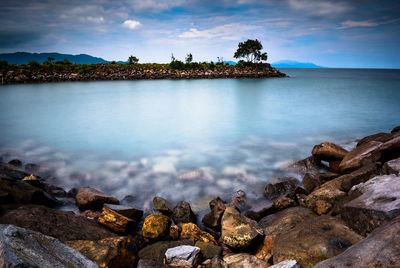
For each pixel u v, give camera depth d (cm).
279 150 1388
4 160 1205
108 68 8800
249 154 1320
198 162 1197
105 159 1248
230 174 1029
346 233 409
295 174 1014
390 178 505
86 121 2311
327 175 854
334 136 1692
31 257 252
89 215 626
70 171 1062
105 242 416
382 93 4469
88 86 5897
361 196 466
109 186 908
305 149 1398
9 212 495
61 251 291
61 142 1591
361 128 1923
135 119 2425
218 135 1792
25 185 692
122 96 4228
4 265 226
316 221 467
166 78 8762
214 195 830
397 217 326
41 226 463
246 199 794
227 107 3141
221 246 521
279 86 6209
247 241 468
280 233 506
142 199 798
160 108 3095
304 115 2536
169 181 957
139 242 548
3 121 2258
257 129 1966
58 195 794
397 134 826
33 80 6694
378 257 264
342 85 6438
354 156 880
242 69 10950
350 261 276
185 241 501
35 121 2278
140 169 1098
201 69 10069
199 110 2945
